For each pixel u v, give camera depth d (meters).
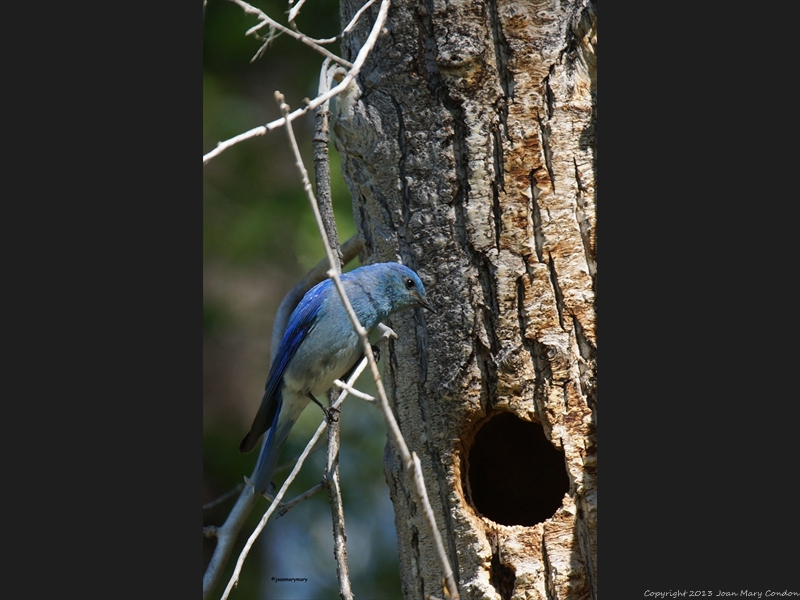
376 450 16.67
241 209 17.86
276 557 16.06
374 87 10.35
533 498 10.71
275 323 13.05
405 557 10.46
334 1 18.61
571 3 10.16
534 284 9.86
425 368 10.16
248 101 18.67
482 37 9.99
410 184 10.23
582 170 9.99
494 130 9.99
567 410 9.77
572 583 9.57
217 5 18.31
